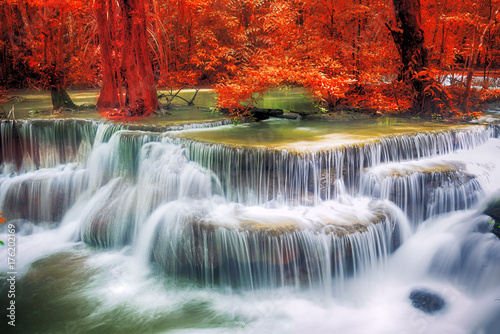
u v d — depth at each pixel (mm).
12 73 17125
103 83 12258
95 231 7984
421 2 11938
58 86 11781
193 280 6645
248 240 6137
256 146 7281
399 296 6281
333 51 11109
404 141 8258
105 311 6055
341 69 11148
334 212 6883
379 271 6691
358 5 11023
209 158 7574
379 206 7059
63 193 9070
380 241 6660
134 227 7805
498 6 10648
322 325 5707
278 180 7094
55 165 10047
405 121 10180
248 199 7254
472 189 7707
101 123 9672
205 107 12688
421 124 9695
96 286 6672
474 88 12586
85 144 9914
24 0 13492
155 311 6051
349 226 6379
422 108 10914
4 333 5574
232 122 10031
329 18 11375
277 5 11695
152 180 8086
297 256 6160
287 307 6047
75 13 15227
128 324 5758
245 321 5812
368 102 11312
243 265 6230
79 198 9070
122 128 9305
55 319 5887
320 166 7195
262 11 17562
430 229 7320
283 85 11984
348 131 8891
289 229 6176
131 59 11016
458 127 9242
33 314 5996
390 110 11039
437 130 8812
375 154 7832
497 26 11289
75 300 6324
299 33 11469
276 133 8742
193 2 15969
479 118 10336
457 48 12164
